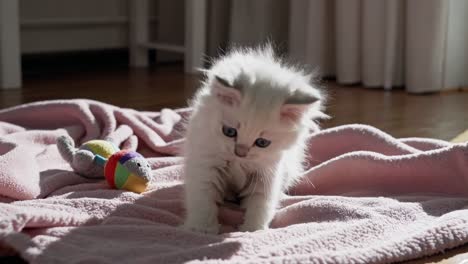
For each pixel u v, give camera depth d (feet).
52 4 7.65
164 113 4.61
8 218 2.92
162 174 3.68
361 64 6.93
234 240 2.95
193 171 3.28
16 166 3.43
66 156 3.63
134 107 5.47
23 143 4.00
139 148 4.16
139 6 8.12
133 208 3.22
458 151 3.47
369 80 6.79
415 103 5.93
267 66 3.18
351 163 3.64
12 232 2.87
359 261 2.84
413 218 3.20
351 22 6.81
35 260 2.77
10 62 6.29
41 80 6.84
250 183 3.31
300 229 3.06
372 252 2.89
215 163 3.25
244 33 7.70
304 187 3.71
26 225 2.96
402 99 6.14
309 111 3.12
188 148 3.34
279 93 3.03
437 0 6.33
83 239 2.95
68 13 7.80
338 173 3.66
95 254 2.83
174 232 3.02
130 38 8.27
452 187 3.51
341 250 2.92
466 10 6.63
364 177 3.63
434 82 6.52
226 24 8.07
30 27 7.52
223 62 3.29
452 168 3.50
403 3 6.55
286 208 3.34
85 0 7.91
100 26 8.14
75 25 7.91
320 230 3.07
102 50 8.25
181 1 8.57
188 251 2.85
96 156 3.59
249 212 3.27
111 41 8.30
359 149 3.92
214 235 3.05
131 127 4.24
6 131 4.21
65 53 7.91
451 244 3.03
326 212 3.23
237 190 3.40
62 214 3.06
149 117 4.60
